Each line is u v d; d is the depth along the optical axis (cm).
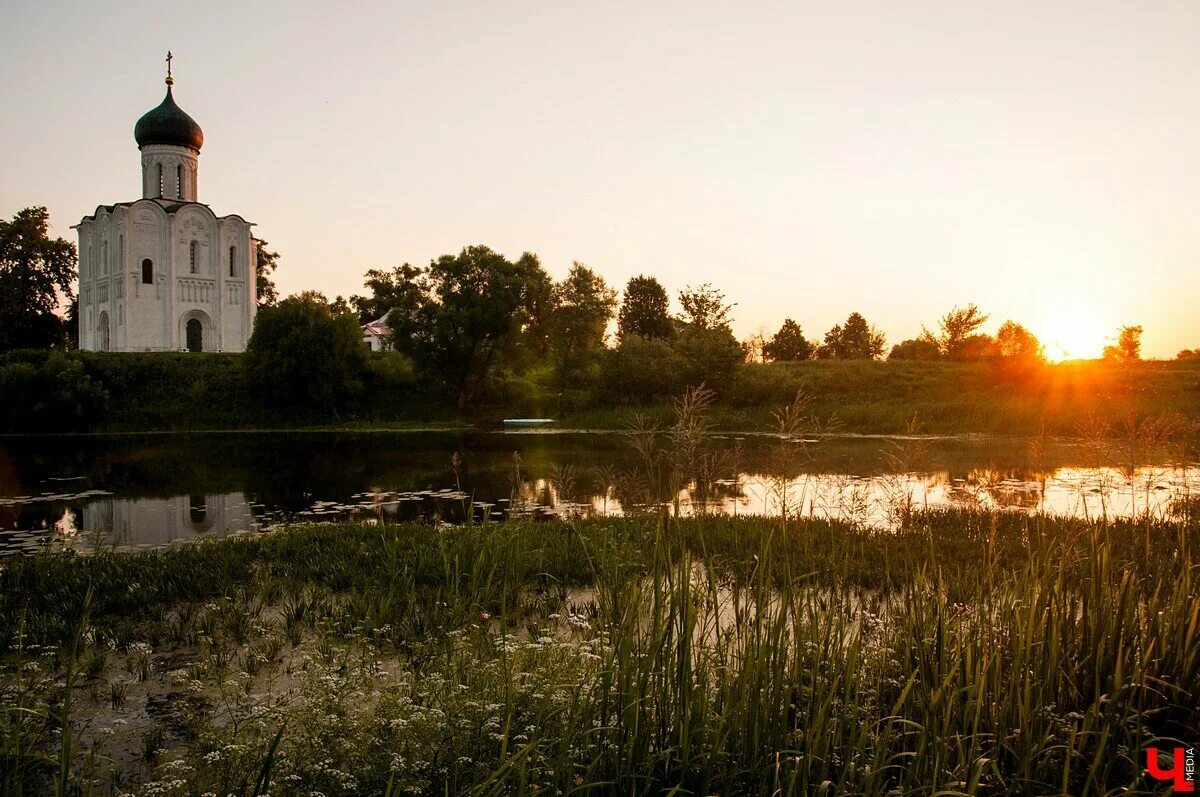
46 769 539
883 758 446
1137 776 457
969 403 3866
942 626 546
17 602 943
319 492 2064
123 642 808
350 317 5244
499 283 5150
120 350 6359
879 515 1359
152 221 6384
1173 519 1203
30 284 6806
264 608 934
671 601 507
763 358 8175
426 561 1055
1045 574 621
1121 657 522
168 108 6594
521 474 2336
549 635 726
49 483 2309
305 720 517
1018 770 464
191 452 3241
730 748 479
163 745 581
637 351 4834
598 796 452
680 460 625
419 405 5300
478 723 501
